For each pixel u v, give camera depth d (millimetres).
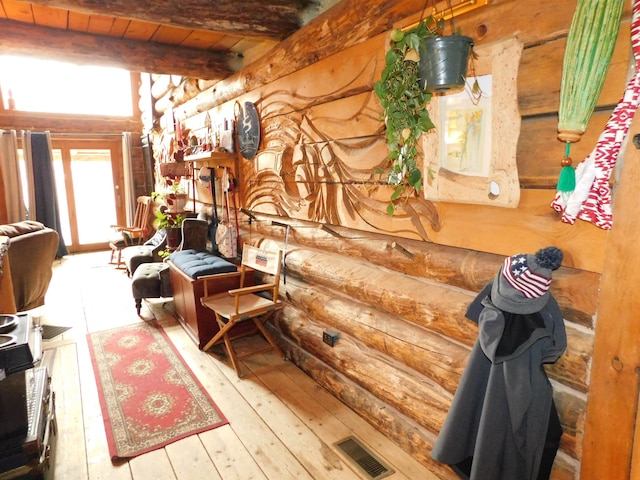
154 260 4605
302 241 2887
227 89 3723
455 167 1631
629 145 1162
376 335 2162
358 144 2205
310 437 2170
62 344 3287
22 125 6238
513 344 1336
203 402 2480
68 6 2113
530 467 1373
